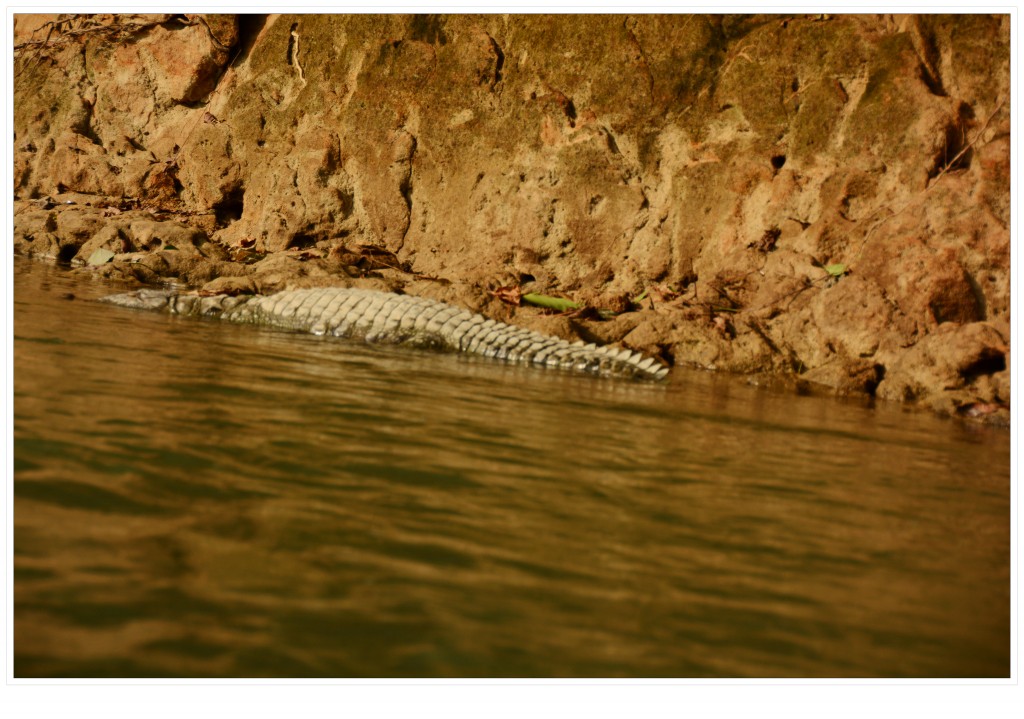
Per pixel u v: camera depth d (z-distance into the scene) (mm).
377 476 4215
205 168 14391
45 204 14891
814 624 3023
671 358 9828
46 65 16688
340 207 13383
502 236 12359
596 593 3119
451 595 3006
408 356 8266
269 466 4203
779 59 11492
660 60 12062
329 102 13781
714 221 11469
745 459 5270
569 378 7945
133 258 12086
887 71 10820
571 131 12312
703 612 3039
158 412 4965
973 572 3652
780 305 10234
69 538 3188
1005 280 9297
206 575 3002
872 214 10359
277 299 9570
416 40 13438
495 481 4309
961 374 8414
